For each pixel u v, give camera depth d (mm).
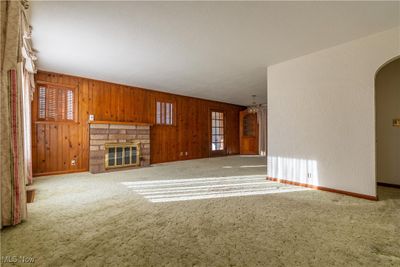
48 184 3574
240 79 4891
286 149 3648
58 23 2373
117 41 2869
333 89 3049
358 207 2434
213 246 1598
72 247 1576
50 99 4359
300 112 3449
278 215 2203
